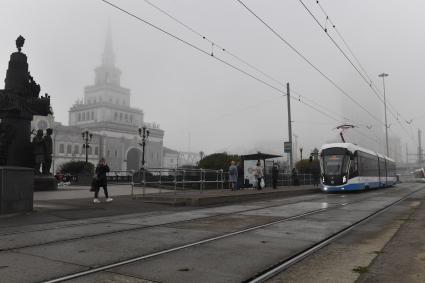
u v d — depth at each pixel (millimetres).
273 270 6762
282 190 27297
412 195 28203
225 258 7547
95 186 17516
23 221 12000
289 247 8609
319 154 32281
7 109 23672
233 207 18000
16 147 24203
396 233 10602
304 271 6762
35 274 6277
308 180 44469
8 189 12883
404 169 95312
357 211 16281
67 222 12109
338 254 8055
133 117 144625
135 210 15805
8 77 24484
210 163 41594
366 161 34844
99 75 160250
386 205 19234
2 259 7262
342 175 30641
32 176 13812
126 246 8578
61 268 6660
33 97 25016
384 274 6543
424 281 6148
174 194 20875
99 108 135250
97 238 9484
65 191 25812
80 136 115312
